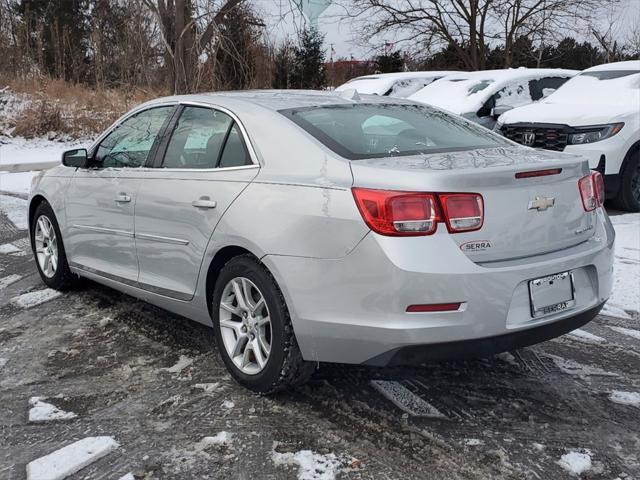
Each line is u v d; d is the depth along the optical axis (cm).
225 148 364
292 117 351
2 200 932
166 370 373
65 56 2189
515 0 2361
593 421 317
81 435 303
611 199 802
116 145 456
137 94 1862
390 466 278
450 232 283
